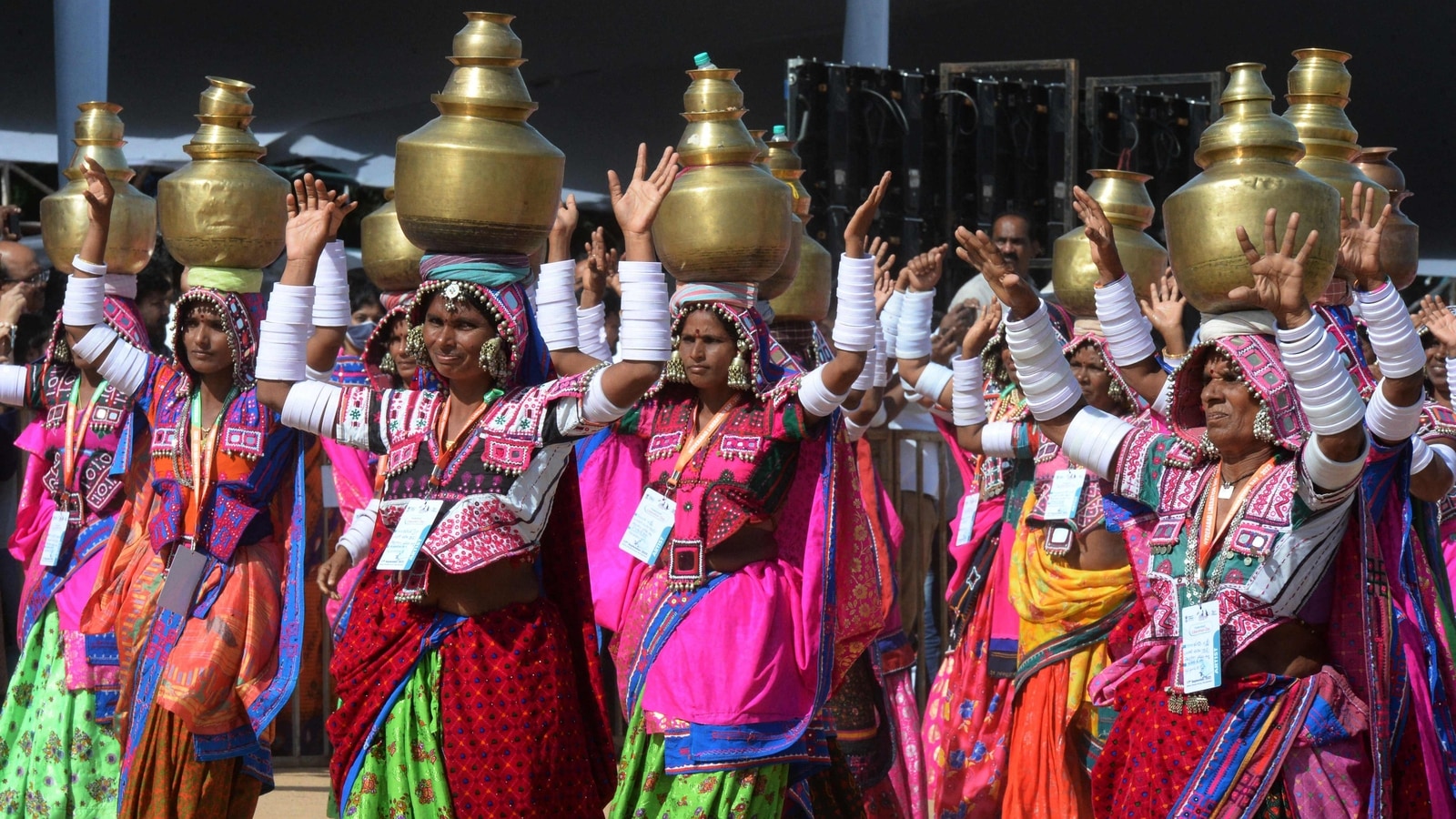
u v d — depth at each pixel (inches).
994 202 885.2
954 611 572.1
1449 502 547.8
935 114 882.1
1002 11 1083.9
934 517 696.4
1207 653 337.1
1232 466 348.8
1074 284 518.3
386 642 376.8
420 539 366.6
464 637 373.1
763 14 1033.5
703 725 401.7
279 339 400.5
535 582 388.2
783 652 410.9
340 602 557.9
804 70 826.2
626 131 1186.6
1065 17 1083.9
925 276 583.5
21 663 538.0
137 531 503.2
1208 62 1129.4
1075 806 495.8
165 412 482.3
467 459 372.2
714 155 422.3
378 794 374.3
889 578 549.3
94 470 527.8
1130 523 380.8
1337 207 349.7
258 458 470.3
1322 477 325.1
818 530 419.5
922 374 583.2
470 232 367.2
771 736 404.2
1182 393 356.8
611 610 467.5
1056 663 498.3
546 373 391.5
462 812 368.5
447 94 372.8
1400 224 450.6
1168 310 502.9
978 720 544.7
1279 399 335.3
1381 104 1131.9
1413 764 350.3
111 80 1077.8
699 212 415.8
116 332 510.3
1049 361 376.5
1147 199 533.6
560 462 379.2
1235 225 344.2
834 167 831.7
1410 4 1018.7
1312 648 343.6
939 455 690.8
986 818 539.2
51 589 530.0
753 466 418.0
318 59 1061.1
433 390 390.6
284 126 1202.0
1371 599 340.5
